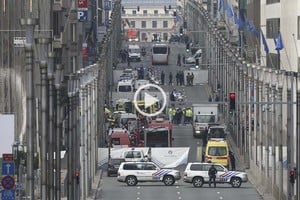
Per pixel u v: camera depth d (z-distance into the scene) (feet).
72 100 513.04
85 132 595.47
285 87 610.24
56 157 448.24
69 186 510.58
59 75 455.22
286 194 563.89
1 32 508.12
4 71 512.63
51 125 426.51
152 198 588.91
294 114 609.01
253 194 606.96
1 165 415.44
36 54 493.77
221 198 588.91
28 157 379.96
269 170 615.16
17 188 420.77
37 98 493.77
